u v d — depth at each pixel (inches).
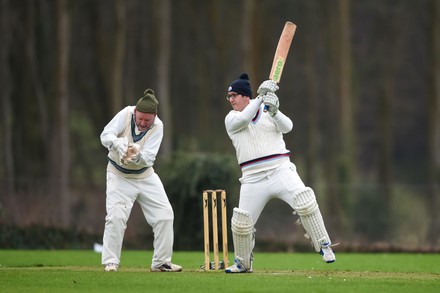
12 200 2645.2
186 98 5280.5
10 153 4025.6
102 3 4872.0
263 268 1640.0
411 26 5605.3
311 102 5162.4
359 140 6146.7
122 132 1419.8
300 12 5137.8
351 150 4638.3
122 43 4372.5
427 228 3063.5
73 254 2101.4
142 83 5044.3
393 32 5265.8
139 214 2623.0
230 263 1823.3
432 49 4648.1
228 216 2454.5
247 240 1384.1
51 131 3873.0
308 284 1170.6
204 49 5068.9
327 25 4832.7
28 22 4244.6
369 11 5428.2
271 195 1389.0
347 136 4635.8
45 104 4387.3
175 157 2564.0
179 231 2481.5
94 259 1882.4
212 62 5083.7
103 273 1347.2
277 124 1380.4
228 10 4854.8
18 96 4345.5
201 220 2475.4
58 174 3799.2
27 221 2603.3
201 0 5113.2
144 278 1251.8
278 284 1169.4
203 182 2472.9
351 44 5388.8
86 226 2741.1
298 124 5398.6
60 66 3870.6
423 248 2662.4
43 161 4355.3
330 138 5000.0
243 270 1407.5
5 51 4077.3
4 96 4089.6
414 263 1862.7
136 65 5083.7
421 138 6279.5
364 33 5541.3
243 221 1373.0
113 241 1421.0
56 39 3892.7
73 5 4685.0
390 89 5295.3
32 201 2672.2
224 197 1439.5
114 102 4384.8
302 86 5374.0
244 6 4325.8
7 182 2682.1
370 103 5954.7
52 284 1178.0
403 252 2637.8
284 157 1390.3
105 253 1422.2
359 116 6013.8
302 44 5152.6
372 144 6141.7
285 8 5147.6
